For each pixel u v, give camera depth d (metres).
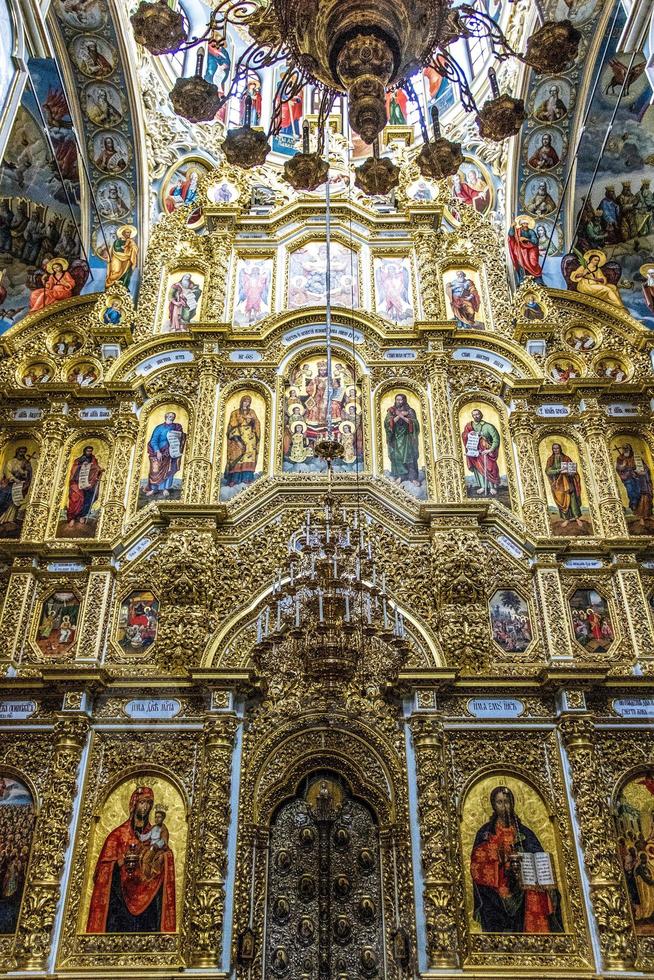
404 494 13.94
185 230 17.11
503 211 17.77
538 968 10.62
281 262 16.55
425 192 17.39
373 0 9.85
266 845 11.51
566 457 14.77
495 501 13.95
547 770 11.93
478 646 12.60
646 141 15.25
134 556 13.60
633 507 14.41
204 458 14.30
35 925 10.67
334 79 10.47
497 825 11.59
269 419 14.84
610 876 11.02
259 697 12.41
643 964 10.73
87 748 12.00
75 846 11.38
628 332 16.12
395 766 11.90
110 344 15.76
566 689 12.19
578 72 15.41
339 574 10.06
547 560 13.45
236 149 11.36
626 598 13.19
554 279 17.00
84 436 14.88
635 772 11.96
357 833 11.70
